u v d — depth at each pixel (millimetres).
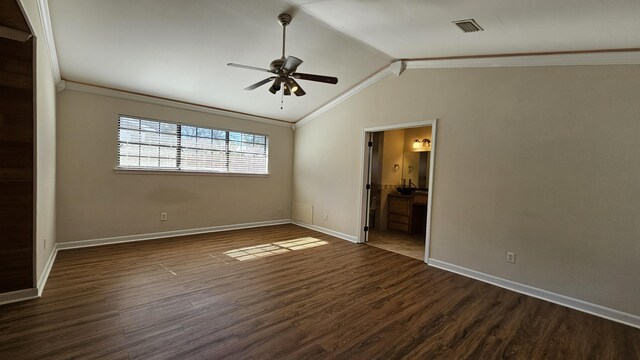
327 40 3418
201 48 3379
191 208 4930
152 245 4227
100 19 2771
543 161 2941
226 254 3959
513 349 2068
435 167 3764
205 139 5082
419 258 4086
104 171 4094
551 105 2891
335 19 2900
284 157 6164
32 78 2410
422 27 2740
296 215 6188
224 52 3490
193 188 4934
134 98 4293
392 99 4258
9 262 2414
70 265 3324
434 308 2639
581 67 2727
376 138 5887
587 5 1854
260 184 5812
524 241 3057
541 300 2889
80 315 2268
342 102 5074
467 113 3471
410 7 2369
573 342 2186
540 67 2953
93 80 3859
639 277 2469
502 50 3020
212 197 5164
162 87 4203
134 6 2656
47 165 3000
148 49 3309
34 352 1813
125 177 4273
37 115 2469
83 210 3969
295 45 3506
